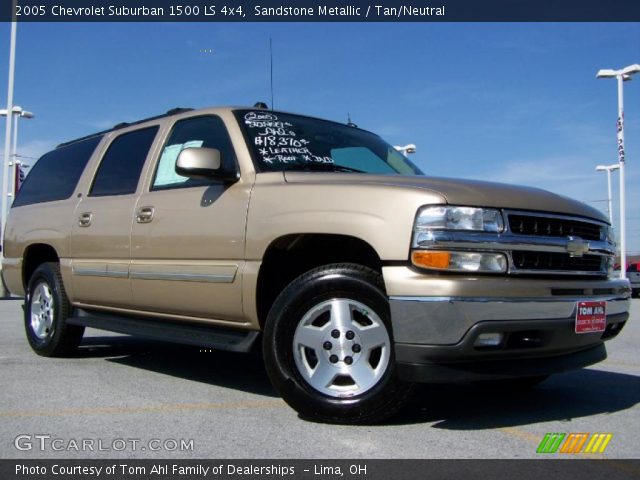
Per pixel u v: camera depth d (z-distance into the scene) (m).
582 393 4.77
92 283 5.53
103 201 5.52
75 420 3.90
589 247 3.97
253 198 4.23
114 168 5.68
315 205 3.90
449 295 3.40
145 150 5.39
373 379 3.72
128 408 4.20
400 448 3.37
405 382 3.62
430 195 3.56
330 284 3.80
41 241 6.19
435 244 3.47
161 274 4.77
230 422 3.85
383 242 3.58
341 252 4.24
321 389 3.79
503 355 3.55
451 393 4.74
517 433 3.67
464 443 3.47
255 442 3.47
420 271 3.49
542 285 3.63
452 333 3.41
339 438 3.53
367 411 3.69
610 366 5.96
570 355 3.93
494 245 3.54
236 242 4.26
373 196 3.72
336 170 4.66
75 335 6.06
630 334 8.46
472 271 3.49
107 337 7.68
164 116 5.45
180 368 5.62
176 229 4.68
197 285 4.50
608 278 4.23
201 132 4.92
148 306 5.01
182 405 4.27
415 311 3.45
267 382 5.02
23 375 5.27
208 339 4.50
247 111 4.83
